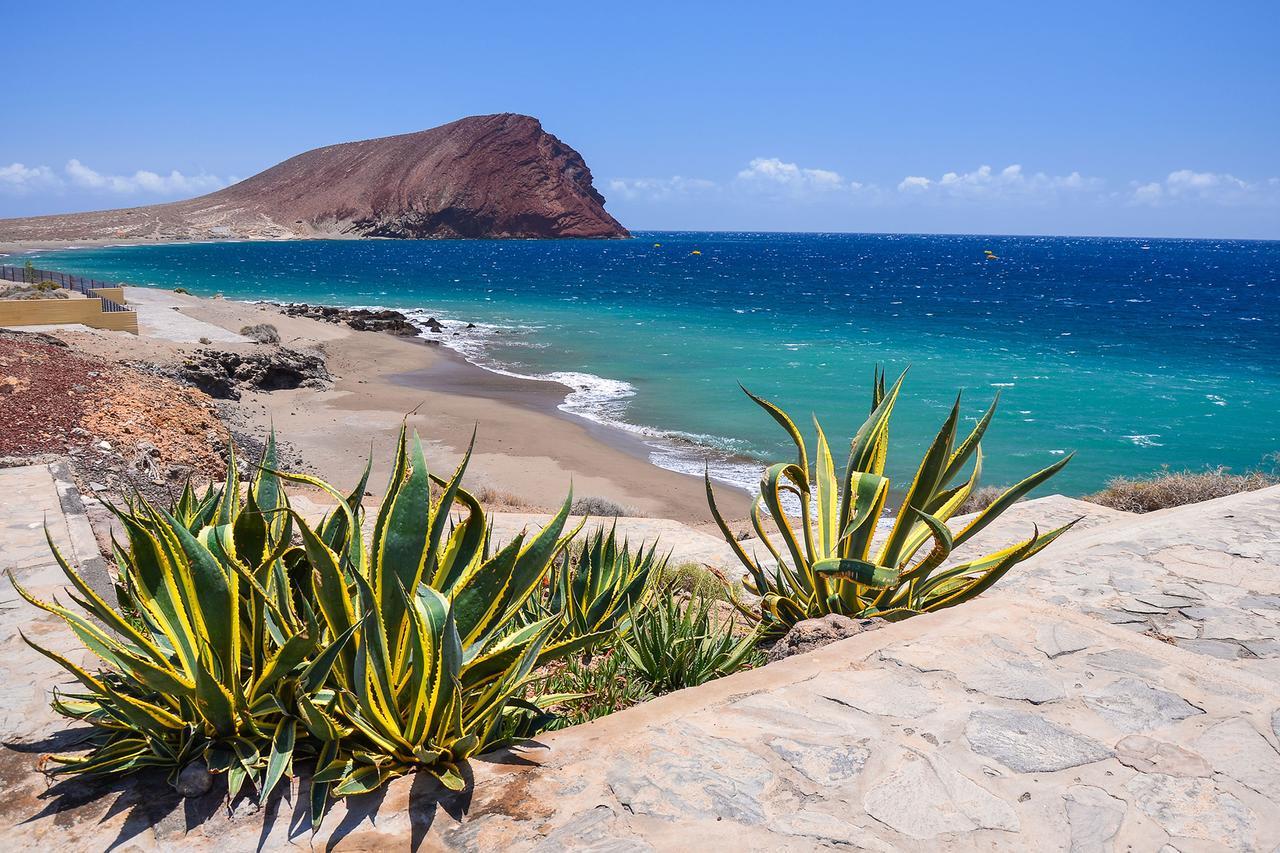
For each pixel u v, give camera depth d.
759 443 24.78
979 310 69.81
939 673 3.54
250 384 28.64
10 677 3.88
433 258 157.25
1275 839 2.55
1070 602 5.46
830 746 2.96
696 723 3.12
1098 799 2.71
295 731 2.85
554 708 3.85
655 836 2.46
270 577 3.16
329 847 2.43
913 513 4.79
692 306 70.75
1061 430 26.78
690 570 7.07
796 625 4.50
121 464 12.79
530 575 3.22
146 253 164.75
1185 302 80.56
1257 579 5.81
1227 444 25.06
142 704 2.72
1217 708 3.30
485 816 2.55
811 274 122.31
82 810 2.64
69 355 19.36
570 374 36.72
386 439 23.62
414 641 2.68
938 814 2.61
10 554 5.77
